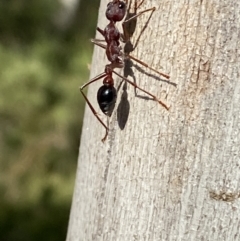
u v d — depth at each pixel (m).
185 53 0.08
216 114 0.07
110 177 0.08
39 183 0.25
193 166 0.07
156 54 0.08
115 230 0.08
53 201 0.24
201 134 0.07
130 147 0.08
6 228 0.23
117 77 0.09
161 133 0.08
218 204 0.07
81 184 0.09
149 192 0.08
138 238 0.08
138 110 0.08
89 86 0.10
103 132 0.09
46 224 0.23
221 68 0.07
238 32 0.07
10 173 0.26
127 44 0.08
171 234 0.08
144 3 0.08
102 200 0.09
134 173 0.08
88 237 0.09
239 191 0.07
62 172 0.26
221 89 0.07
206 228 0.07
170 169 0.08
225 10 0.07
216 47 0.07
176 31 0.08
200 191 0.07
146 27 0.08
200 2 0.07
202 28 0.07
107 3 0.10
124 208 0.08
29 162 0.26
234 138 0.07
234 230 0.07
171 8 0.08
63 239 0.23
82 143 0.10
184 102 0.08
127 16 0.09
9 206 0.24
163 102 0.08
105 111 0.09
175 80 0.08
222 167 0.07
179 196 0.08
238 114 0.07
